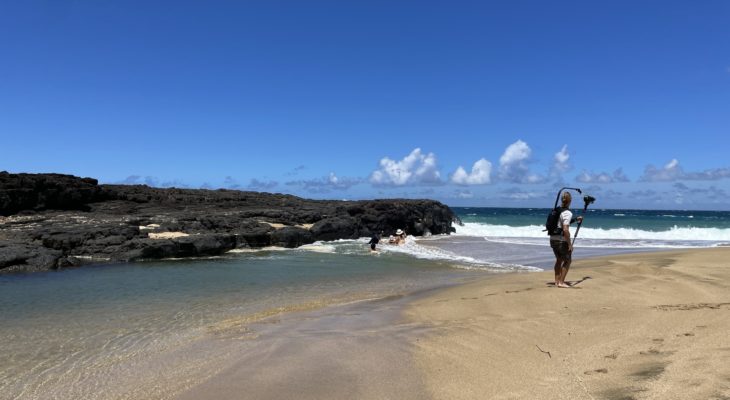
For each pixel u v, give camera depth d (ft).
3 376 20.02
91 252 60.59
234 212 92.79
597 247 91.45
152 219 78.48
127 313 32.27
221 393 16.84
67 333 27.04
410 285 44.19
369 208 116.47
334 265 59.00
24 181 79.87
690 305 26.43
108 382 18.98
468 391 15.90
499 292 33.42
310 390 16.67
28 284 43.93
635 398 14.07
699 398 13.56
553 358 18.74
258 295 39.17
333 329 26.08
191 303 35.76
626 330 21.99
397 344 21.90
